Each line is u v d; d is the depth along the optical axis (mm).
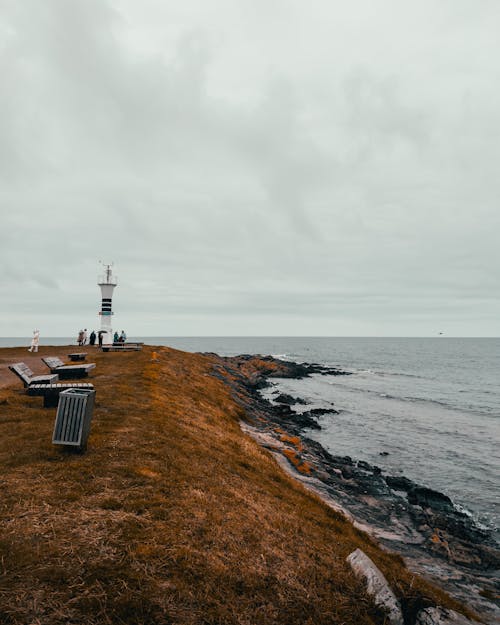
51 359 21328
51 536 5617
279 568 6445
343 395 54969
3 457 8422
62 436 8797
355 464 24844
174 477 8586
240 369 70375
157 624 4496
